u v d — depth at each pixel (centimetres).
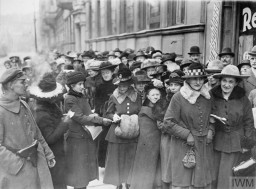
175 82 319
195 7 720
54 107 282
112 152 340
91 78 485
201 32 703
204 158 285
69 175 313
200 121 285
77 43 1375
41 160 250
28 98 309
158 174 324
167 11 838
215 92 306
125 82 337
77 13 1348
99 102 436
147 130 322
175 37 791
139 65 516
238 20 619
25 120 248
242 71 412
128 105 340
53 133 273
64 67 609
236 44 629
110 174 338
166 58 526
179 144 290
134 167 324
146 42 954
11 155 235
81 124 319
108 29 1248
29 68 480
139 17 1034
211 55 661
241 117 299
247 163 294
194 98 286
